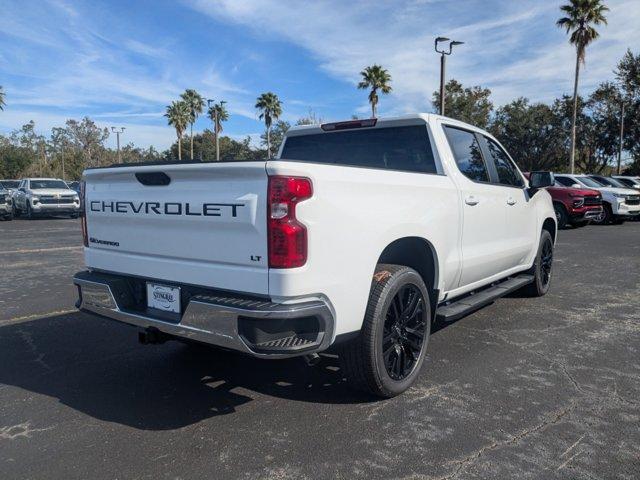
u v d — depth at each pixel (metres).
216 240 3.25
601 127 48.62
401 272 3.78
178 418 3.59
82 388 4.11
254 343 3.02
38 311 6.42
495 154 5.67
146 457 3.08
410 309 3.96
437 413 3.62
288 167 2.99
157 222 3.58
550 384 4.12
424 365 4.53
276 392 4.01
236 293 3.20
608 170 59.53
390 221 3.65
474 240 4.90
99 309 3.95
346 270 3.31
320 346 3.17
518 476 2.86
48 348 5.06
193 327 3.26
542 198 6.75
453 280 4.64
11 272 8.99
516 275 6.63
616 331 5.52
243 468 2.96
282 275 3.00
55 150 89.38
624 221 22.08
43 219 23.95
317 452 3.12
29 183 23.77
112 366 4.58
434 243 4.18
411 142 4.77
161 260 3.59
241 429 3.42
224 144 78.94
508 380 4.20
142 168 3.56
